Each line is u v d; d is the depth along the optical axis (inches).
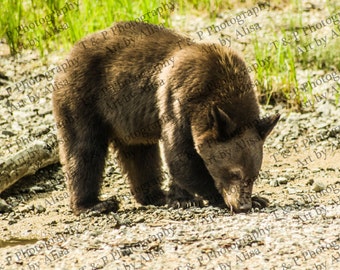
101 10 802.2
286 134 684.7
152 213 519.5
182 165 517.3
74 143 550.0
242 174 494.3
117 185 607.5
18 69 786.8
